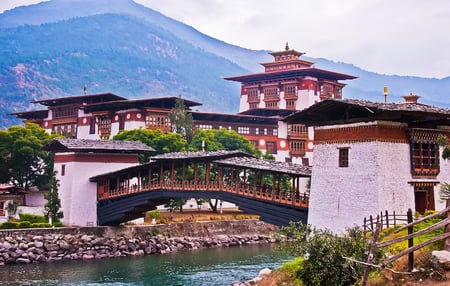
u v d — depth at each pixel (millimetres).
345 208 46781
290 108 141375
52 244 70125
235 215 97438
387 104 46438
